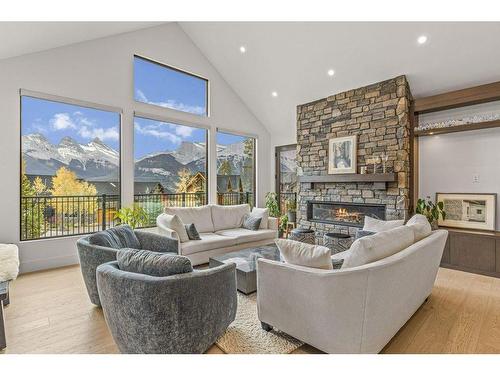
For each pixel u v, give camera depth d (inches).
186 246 136.4
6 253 110.3
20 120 136.9
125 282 62.3
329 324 64.7
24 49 129.4
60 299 103.7
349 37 154.4
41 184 146.5
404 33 141.0
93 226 164.7
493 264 133.3
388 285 64.6
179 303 62.5
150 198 192.9
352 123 187.0
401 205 163.2
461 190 158.4
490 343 75.6
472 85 149.3
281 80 206.7
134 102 178.2
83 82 155.0
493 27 123.6
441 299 105.7
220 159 238.1
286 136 255.9
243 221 186.9
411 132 167.9
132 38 176.9
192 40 211.5
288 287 71.9
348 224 190.4
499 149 146.3
